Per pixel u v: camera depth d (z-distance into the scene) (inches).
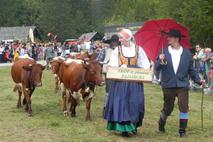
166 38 389.1
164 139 366.0
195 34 1111.0
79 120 449.7
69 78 449.1
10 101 594.6
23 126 419.2
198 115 491.5
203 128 414.9
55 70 486.9
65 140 359.3
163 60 368.2
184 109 373.1
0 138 369.4
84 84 436.5
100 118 462.3
